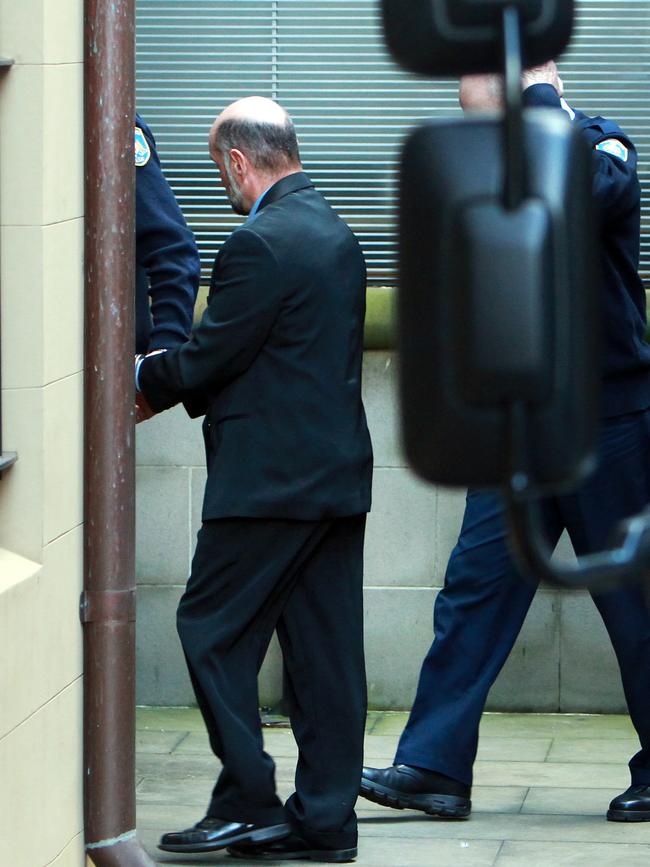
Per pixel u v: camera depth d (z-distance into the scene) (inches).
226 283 500.7
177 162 707.4
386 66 699.4
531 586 573.3
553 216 187.8
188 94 703.1
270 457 502.9
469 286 187.8
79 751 467.2
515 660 707.4
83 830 471.2
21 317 431.5
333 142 705.0
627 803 569.6
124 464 467.2
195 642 511.2
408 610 705.6
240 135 513.7
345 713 520.1
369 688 711.7
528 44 197.5
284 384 503.5
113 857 469.7
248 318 498.3
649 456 567.5
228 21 700.7
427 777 569.9
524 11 195.3
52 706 443.2
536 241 186.7
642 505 568.1
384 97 701.9
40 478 432.8
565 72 693.9
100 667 467.5
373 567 705.6
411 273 194.1
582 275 188.9
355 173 705.6
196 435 707.4
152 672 719.1
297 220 506.6
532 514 196.9
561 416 189.0
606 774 629.9
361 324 516.7
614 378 561.3
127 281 466.3
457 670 571.8
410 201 194.4
